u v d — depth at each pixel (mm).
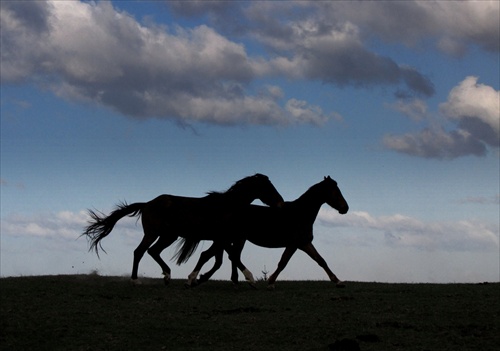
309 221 18469
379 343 12922
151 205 18344
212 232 18250
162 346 13000
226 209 18219
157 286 18547
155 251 18859
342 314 14992
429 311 15164
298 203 18516
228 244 18453
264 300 16562
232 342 13148
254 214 18516
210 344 13055
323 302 16281
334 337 13336
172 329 13961
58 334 13672
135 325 14242
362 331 13672
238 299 16703
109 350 12844
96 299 16516
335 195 18344
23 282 18656
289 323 14305
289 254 18484
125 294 17172
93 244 18859
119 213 18797
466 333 13484
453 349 12570
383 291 17906
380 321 14359
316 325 14133
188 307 15789
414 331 13672
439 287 18703
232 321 14516
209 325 14211
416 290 18016
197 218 18109
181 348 12859
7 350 12898
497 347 12633
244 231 18469
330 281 20609
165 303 16188
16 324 14281
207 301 16438
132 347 12977
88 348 12953
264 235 18406
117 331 13867
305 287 18938
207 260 18562
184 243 18641
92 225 18797
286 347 12805
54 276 20438
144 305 15969
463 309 15312
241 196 18281
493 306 15555
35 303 15969
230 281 20344
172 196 18391
